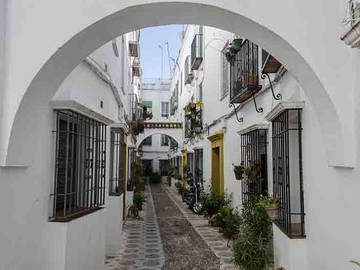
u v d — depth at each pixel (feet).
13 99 10.36
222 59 35.29
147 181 99.76
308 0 10.81
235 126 30.12
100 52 20.29
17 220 10.85
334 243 11.16
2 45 10.36
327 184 11.72
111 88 24.98
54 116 13.65
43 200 12.81
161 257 22.44
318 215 12.60
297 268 14.01
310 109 13.34
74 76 15.60
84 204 16.89
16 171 10.80
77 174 16.19
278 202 16.97
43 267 12.82
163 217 39.91
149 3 10.56
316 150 12.75
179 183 73.97
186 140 66.28
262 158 22.26
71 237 13.69
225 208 29.91
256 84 22.25
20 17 10.62
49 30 10.57
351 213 9.94
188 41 60.64
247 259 16.88
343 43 10.48
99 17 10.56
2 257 9.98
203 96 47.34
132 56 49.73
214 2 10.67
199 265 20.68
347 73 10.43
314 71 10.57
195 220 37.68
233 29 11.89
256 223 18.70
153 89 113.19
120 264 20.85
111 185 26.20
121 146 30.83
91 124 17.63
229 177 32.27
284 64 11.89
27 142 11.14
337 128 10.48
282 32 10.71
